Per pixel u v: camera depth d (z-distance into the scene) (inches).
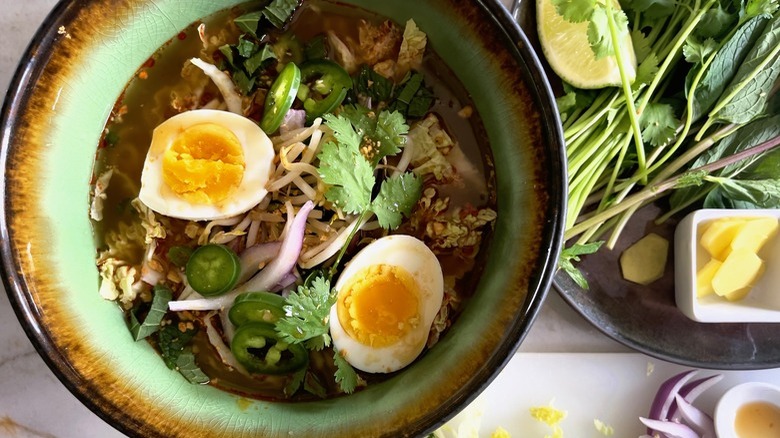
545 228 11.5
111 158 13.0
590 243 14.2
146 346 12.8
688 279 14.1
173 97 13.1
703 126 14.2
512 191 12.2
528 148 11.8
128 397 12.0
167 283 13.0
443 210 13.1
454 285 13.1
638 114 13.8
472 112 13.1
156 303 12.8
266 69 13.2
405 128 12.5
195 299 12.8
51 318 11.8
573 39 13.8
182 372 12.8
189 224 13.0
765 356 14.5
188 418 12.2
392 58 13.2
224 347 12.9
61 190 12.3
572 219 14.2
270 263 12.8
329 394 12.9
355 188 12.1
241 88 13.1
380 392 12.5
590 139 14.3
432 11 12.4
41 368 14.5
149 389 12.2
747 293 14.6
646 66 13.6
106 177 13.0
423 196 13.1
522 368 15.2
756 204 14.3
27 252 11.7
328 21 13.2
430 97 13.2
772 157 14.5
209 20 12.9
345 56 13.2
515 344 11.5
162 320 12.9
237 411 12.5
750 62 13.7
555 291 15.0
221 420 12.3
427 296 12.9
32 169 11.8
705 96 14.0
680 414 14.9
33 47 11.5
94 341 12.1
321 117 12.9
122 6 12.1
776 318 13.9
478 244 13.1
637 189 14.9
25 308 11.6
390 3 12.7
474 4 11.8
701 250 14.5
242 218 13.0
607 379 15.2
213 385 12.9
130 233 13.0
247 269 12.9
